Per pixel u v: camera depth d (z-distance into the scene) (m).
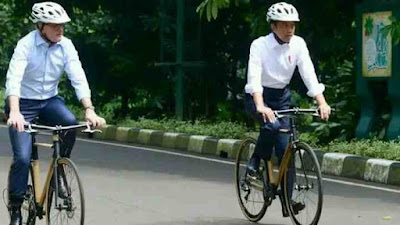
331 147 14.74
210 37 22.14
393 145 13.88
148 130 19.44
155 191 11.77
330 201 10.96
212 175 13.59
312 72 8.66
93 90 23.14
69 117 7.75
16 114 7.19
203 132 18.12
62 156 7.73
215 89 22.50
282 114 8.47
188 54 20.91
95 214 9.93
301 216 8.52
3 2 23.62
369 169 13.04
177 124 19.45
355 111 16.72
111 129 20.66
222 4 15.34
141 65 22.52
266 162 9.03
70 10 22.69
